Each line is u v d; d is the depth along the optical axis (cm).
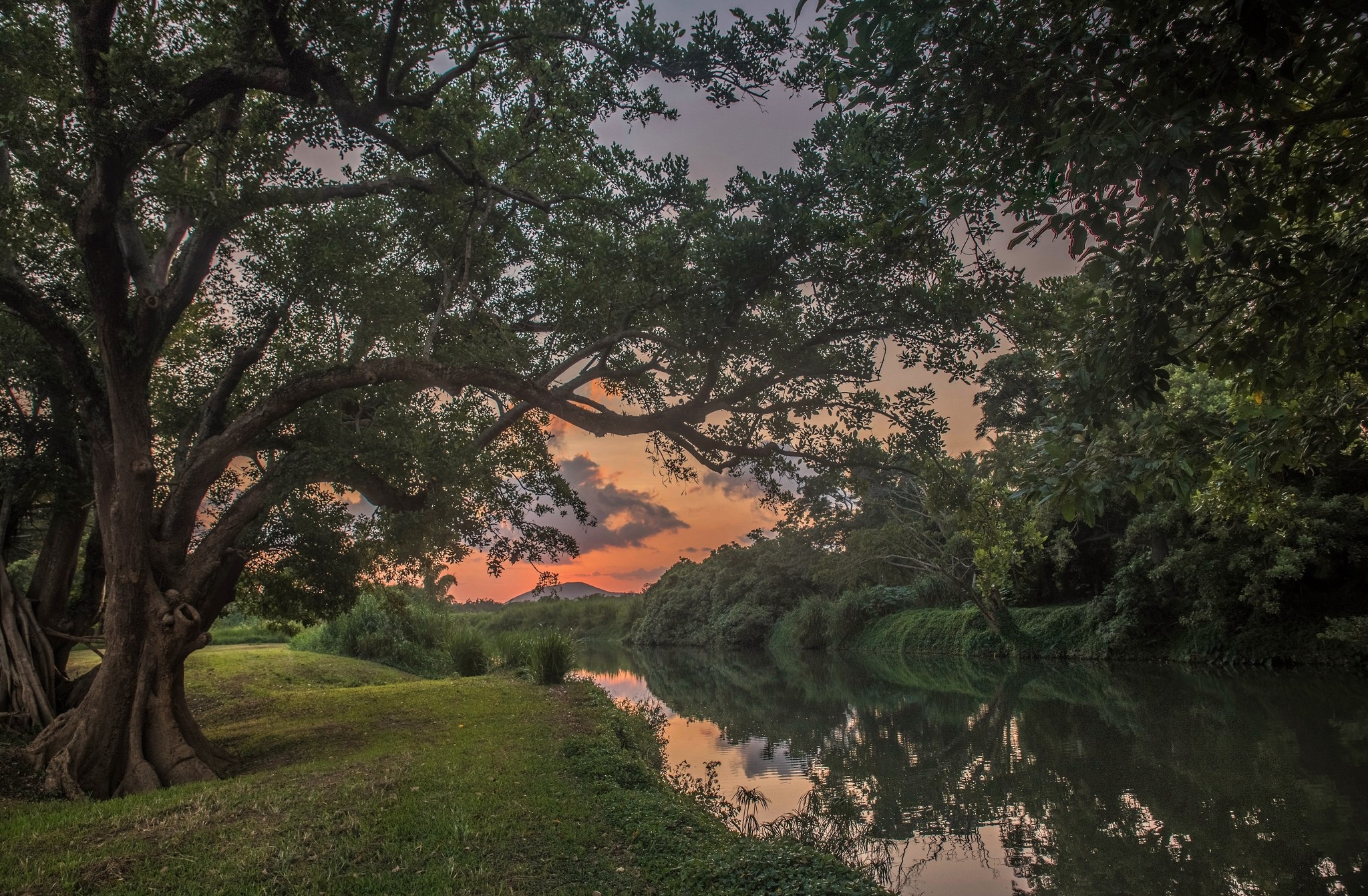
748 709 2209
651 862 596
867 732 1741
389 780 797
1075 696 2111
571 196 1109
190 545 1130
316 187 1007
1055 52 422
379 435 1030
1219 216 475
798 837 902
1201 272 529
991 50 445
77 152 793
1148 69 407
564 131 1056
